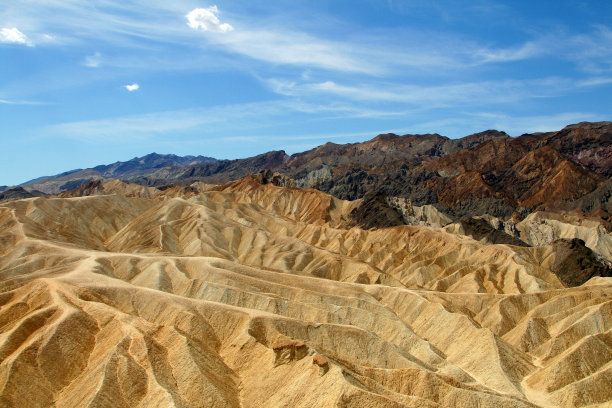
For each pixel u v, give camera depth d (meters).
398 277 160.25
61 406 69.06
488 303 114.69
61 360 76.12
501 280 147.50
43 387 71.56
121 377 69.44
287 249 161.75
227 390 69.75
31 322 82.75
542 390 77.88
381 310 102.19
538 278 143.88
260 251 161.50
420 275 156.38
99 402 65.12
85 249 143.50
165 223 174.62
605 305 94.75
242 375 74.44
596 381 74.38
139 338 76.62
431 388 67.25
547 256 177.88
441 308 104.62
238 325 84.19
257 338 80.06
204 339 82.56
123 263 123.81
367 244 189.88
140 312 93.31
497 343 87.81
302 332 82.31
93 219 181.50
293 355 71.56
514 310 111.44
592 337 83.19
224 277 109.75
